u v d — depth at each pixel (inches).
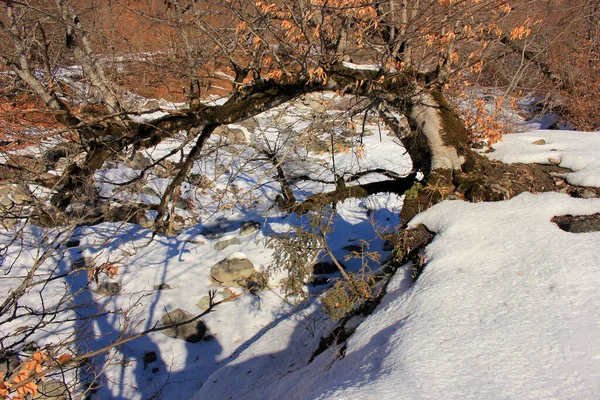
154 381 271.0
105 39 289.7
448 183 242.1
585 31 564.4
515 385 109.6
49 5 283.4
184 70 284.7
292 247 255.3
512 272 162.1
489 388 109.6
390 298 185.5
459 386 111.5
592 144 272.1
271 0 225.0
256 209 445.7
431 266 177.9
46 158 273.3
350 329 193.3
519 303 144.0
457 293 156.5
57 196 239.9
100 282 338.6
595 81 551.5
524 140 283.3
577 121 549.6
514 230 188.9
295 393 175.2
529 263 164.7
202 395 229.0
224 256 379.9
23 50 248.1
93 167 241.0
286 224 407.2
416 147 267.1
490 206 213.9
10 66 248.7
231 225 427.8
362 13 208.2
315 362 192.4
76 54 249.8
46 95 249.8
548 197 210.2
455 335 133.6
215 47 284.2
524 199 212.7
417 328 140.9
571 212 199.0
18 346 269.3
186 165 258.1
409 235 215.3
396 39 214.7
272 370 224.8
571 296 142.6
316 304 263.3
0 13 296.4
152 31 336.8
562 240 175.0
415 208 235.9
